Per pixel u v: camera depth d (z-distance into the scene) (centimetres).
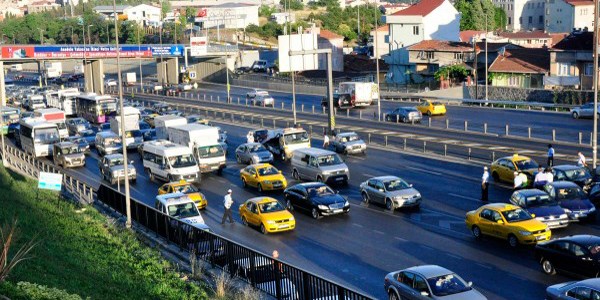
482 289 2781
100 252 3284
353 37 19975
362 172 5325
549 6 18238
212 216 4266
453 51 11419
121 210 4266
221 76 14738
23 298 2141
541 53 10388
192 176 5272
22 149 7438
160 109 9356
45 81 16538
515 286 2788
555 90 8569
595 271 2688
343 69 13800
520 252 3228
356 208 4266
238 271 2858
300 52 6306
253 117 8956
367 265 3170
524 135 6550
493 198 4284
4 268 2189
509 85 10144
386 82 12900
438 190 4594
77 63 18762
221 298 2559
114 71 19412
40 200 4706
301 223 3981
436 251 3322
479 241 3444
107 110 9000
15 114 8712
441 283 2408
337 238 3638
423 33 12825
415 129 7269
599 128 6644
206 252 3156
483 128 7100
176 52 14388
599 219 3741
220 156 5619
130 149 6881
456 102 9406
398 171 5259
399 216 4016
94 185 5488
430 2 13300
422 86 11388
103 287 2595
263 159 5788
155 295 2631
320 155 4978
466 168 5194
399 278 2539
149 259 3180
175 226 3425
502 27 19288
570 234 3481
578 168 4262
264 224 3769
